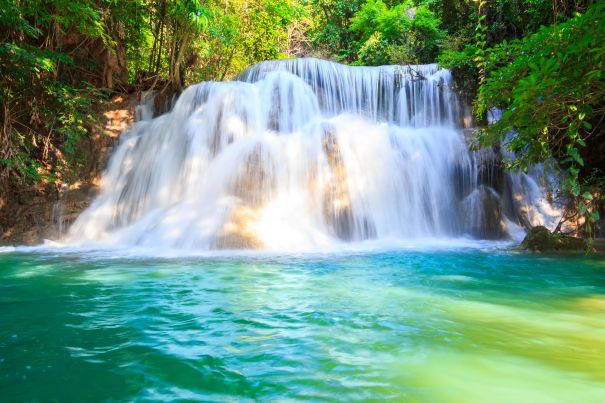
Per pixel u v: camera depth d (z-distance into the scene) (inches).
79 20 414.9
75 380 75.1
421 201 393.4
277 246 288.0
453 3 686.5
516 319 115.8
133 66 618.5
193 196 356.8
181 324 110.6
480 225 384.5
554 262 231.0
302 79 484.4
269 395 69.2
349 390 70.9
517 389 71.5
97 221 378.0
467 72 518.0
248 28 665.6
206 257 245.4
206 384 73.5
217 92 426.0
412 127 521.3
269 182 345.7
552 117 181.3
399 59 695.7
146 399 67.8
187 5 455.5
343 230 346.0
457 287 162.2
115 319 115.8
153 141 432.8
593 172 404.2
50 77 426.6
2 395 68.9
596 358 86.3
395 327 107.8
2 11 327.3
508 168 234.4
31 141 405.7
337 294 148.6
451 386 72.7
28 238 349.7
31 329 106.0
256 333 103.3
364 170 378.0
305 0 1055.0
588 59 141.3
